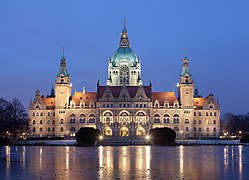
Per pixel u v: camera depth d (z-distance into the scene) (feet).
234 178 181.68
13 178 183.11
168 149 428.97
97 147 501.97
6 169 217.97
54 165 239.30
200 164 242.17
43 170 213.25
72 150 415.44
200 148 446.60
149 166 232.12
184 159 280.31
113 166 233.14
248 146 498.28
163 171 207.72
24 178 183.32
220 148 442.91
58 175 193.36
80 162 258.98
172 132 602.03
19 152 372.58
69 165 239.30
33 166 233.55
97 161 266.16
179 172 203.51
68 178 183.32
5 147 490.90
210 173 199.41
